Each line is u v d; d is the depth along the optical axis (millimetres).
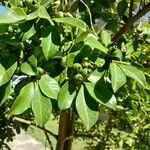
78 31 436
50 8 438
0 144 1001
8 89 400
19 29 423
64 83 420
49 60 439
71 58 424
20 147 2549
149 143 1061
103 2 705
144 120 1015
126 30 670
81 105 397
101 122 1216
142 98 779
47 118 386
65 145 975
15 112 385
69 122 925
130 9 680
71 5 588
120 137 1137
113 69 407
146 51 756
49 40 411
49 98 395
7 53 415
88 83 411
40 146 2594
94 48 434
